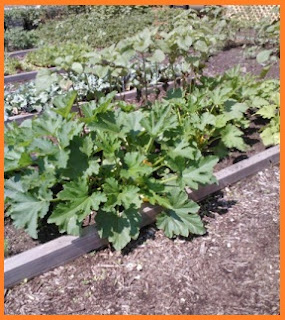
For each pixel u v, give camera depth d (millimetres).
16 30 9797
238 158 4457
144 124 3506
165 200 3242
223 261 3166
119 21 10562
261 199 3889
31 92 5629
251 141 4820
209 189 3885
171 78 6129
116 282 2980
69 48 7434
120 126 3562
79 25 10359
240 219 3607
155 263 3133
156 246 3287
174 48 4699
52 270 3064
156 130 3506
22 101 5422
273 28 7488
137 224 3188
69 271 3064
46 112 3855
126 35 9773
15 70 7449
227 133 4238
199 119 4027
